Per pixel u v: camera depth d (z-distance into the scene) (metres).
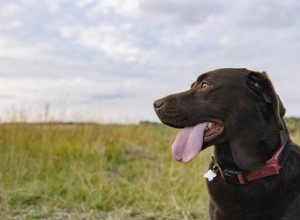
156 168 1.78
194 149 0.83
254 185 0.80
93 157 2.01
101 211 1.41
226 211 0.82
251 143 0.81
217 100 0.83
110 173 1.90
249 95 0.82
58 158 1.93
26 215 1.34
